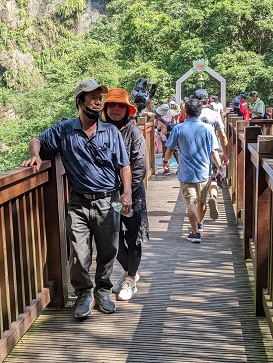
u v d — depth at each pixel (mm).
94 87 3227
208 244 5273
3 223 2861
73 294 3963
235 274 4359
